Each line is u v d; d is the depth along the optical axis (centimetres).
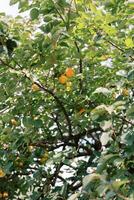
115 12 374
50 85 431
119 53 371
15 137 427
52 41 366
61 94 426
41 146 471
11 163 430
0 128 460
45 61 402
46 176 478
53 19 372
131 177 287
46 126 475
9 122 446
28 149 459
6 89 405
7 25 389
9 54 384
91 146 489
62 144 480
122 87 351
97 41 364
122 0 369
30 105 427
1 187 491
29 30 443
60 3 362
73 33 376
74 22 373
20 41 400
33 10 377
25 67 403
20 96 421
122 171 282
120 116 312
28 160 461
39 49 389
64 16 367
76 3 370
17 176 490
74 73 418
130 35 356
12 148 421
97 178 253
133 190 263
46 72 420
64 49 395
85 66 425
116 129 337
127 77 306
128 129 305
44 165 479
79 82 420
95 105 425
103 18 345
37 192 450
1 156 442
